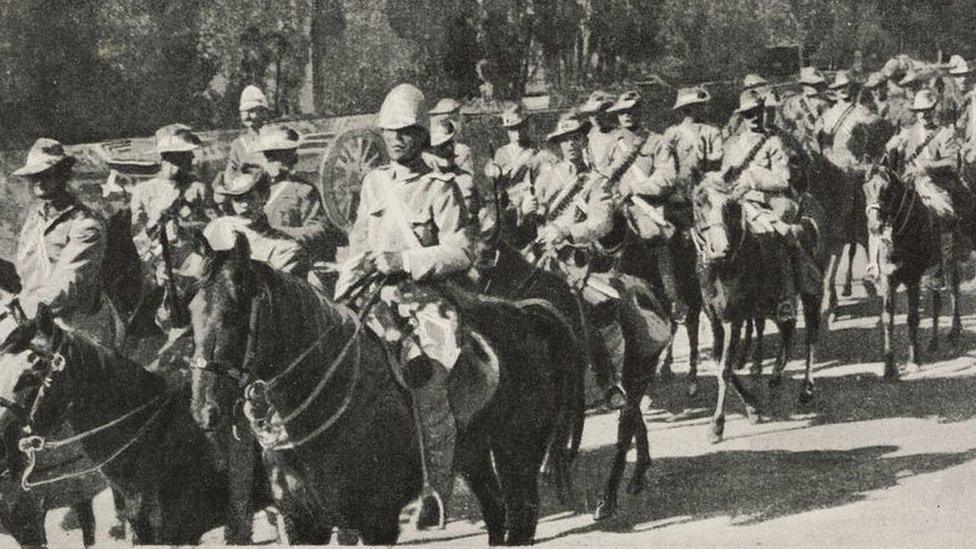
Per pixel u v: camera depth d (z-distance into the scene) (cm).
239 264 534
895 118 1103
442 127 791
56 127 988
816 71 1076
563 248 794
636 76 1033
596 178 822
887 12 1080
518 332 655
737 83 1038
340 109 1010
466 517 759
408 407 600
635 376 780
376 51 1018
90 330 738
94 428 620
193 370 529
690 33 1037
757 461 829
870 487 763
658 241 944
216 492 644
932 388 975
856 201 1131
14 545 707
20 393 593
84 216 745
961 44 1094
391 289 617
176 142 842
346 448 584
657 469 826
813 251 1010
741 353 1009
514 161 985
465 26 1018
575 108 1011
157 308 747
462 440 614
